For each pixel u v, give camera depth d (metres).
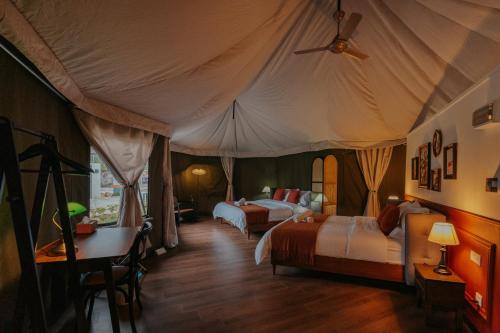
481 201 2.20
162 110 3.40
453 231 2.25
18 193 1.03
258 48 2.73
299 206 5.78
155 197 4.23
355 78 3.69
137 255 2.21
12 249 1.69
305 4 2.54
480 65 2.11
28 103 1.94
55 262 1.84
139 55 1.95
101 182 3.94
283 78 3.95
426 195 3.59
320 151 6.36
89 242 2.24
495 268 1.93
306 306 2.50
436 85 2.79
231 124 6.36
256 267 3.53
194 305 2.51
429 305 2.19
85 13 1.39
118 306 2.51
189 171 7.79
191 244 4.67
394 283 3.02
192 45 2.07
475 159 2.31
